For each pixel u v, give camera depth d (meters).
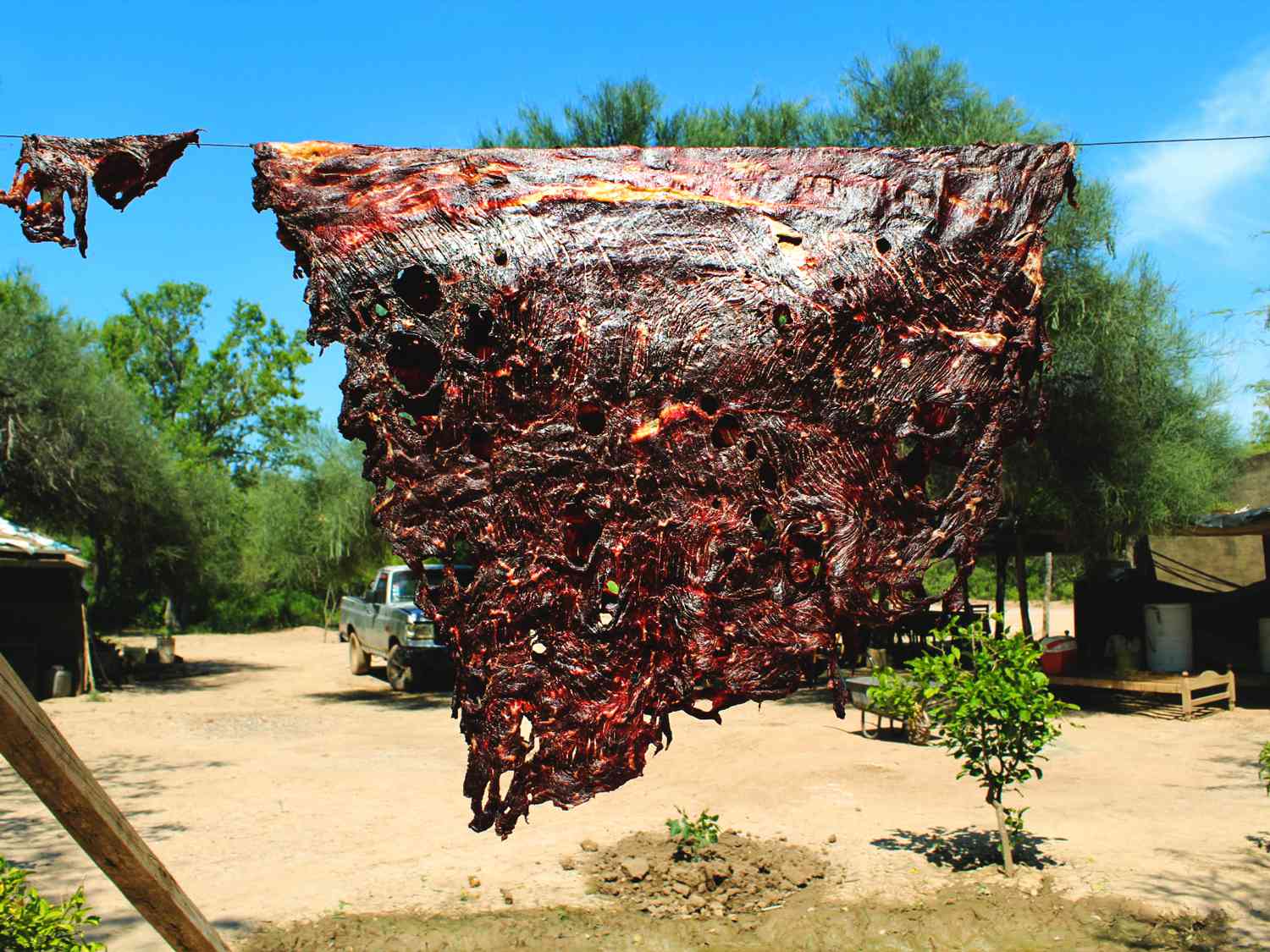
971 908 5.35
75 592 16.08
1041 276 1.84
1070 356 12.60
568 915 5.41
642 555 1.69
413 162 1.85
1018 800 7.77
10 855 6.46
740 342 1.76
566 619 1.67
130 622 31.05
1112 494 12.72
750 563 1.70
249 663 21.11
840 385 1.76
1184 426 13.35
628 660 1.67
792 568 1.72
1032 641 6.48
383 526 1.68
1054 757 9.41
